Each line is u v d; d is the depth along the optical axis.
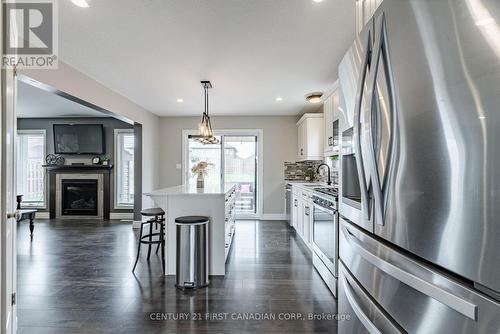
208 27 2.42
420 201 0.84
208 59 3.10
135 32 2.50
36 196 6.56
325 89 4.24
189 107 5.50
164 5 2.10
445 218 0.75
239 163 6.46
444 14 0.74
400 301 0.96
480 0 0.63
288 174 6.31
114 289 2.61
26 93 4.54
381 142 1.06
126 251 3.82
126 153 6.52
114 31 2.48
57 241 4.36
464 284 0.70
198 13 2.21
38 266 3.22
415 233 0.87
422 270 0.85
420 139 0.84
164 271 2.99
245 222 5.91
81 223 5.82
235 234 4.79
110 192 6.44
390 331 1.01
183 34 2.54
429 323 0.81
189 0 2.04
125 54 2.96
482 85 0.63
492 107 0.61
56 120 6.52
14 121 1.52
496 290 0.61
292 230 5.12
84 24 2.36
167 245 2.98
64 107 5.52
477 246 0.65
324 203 2.79
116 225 5.61
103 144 6.44
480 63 0.64
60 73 3.12
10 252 1.46
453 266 0.72
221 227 2.99
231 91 4.35
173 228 3.00
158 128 6.35
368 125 1.16
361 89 1.23
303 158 5.55
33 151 6.57
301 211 4.24
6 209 1.38
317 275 2.95
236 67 3.34
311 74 3.57
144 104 5.24
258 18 2.28
